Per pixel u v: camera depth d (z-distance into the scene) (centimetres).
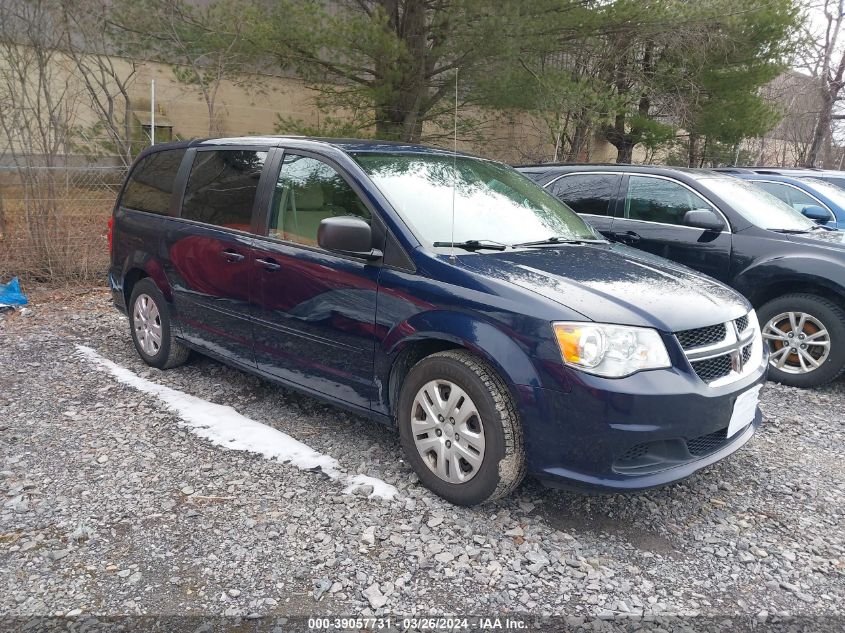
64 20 884
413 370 350
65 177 815
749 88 1805
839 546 329
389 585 282
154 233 514
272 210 428
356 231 350
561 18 1233
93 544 305
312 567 292
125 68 1362
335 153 407
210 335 471
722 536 333
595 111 1463
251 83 1353
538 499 358
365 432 432
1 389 486
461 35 1173
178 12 1191
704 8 1431
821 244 554
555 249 397
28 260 802
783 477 400
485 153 1641
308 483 363
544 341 307
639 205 654
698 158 2081
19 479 361
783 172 980
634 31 1402
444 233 376
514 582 288
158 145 554
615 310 314
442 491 345
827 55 2058
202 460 387
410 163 423
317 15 1145
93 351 580
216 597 272
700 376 327
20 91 820
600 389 298
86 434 416
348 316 374
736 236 589
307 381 408
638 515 349
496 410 317
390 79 1192
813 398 544
